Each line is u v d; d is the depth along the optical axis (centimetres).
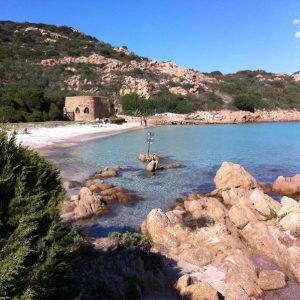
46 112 9288
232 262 1455
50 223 763
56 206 840
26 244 670
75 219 2092
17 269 626
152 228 1788
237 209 1911
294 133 7881
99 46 18875
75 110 9794
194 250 1559
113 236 1513
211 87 15250
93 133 7300
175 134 7575
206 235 1680
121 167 3766
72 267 1102
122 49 19975
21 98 8888
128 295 1109
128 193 2716
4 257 636
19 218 691
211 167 3800
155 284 1271
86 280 1077
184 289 1230
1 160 752
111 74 14300
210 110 12625
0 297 600
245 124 10881
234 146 5575
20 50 15100
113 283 1116
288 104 14200
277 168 3769
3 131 824
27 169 798
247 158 4409
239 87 15512
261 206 2003
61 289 759
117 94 12756
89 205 2223
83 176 3281
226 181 2780
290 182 2820
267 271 1397
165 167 3738
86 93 12044
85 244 1316
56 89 12331
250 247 1675
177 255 1587
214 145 5700
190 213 2084
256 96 13762
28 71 13100
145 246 1463
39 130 7181
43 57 14988
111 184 2998
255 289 1295
